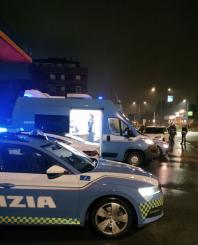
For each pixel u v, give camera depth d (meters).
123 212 5.53
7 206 5.34
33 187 5.36
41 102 13.68
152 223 6.32
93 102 13.78
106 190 5.45
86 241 5.44
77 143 10.46
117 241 5.45
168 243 5.38
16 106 13.70
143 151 13.84
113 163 6.59
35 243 5.35
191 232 5.89
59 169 5.29
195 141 36.78
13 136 5.89
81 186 5.43
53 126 13.62
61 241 5.43
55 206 5.38
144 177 5.82
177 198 8.46
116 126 13.83
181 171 13.34
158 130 23.59
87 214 5.58
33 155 5.60
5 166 5.50
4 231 5.85
